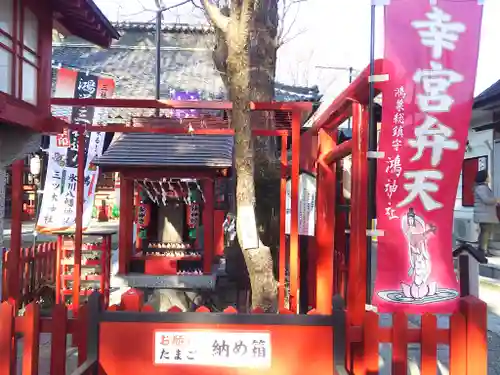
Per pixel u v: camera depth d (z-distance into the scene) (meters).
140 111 10.12
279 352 3.27
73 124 6.05
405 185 3.76
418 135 3.75
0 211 4.64
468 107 3.73
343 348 3.24
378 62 3.85
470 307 3.44
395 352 3.43
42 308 7.68
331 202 6.54
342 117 5.77
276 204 7.02
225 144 8.49
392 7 3.76
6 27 4.15
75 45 18.00
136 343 3.29
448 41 3.73
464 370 3.44
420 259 3.75
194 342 3.28
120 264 8.00
